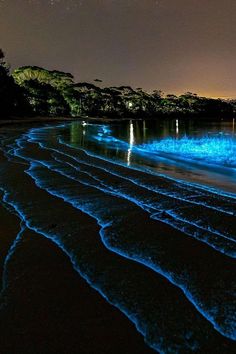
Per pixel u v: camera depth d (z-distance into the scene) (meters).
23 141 17.28
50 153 12.93
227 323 2.82
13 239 4.54
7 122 32.66
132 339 2.64
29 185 7.52
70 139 20.64
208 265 3.84
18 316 2.92
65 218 5.38
